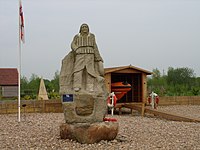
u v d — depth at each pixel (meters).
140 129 12.58
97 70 10.73
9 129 12.83
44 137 10.60
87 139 9.37
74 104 9.80
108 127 9.61
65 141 9.70
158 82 53.38
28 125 13.98
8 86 43.31
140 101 22.03
